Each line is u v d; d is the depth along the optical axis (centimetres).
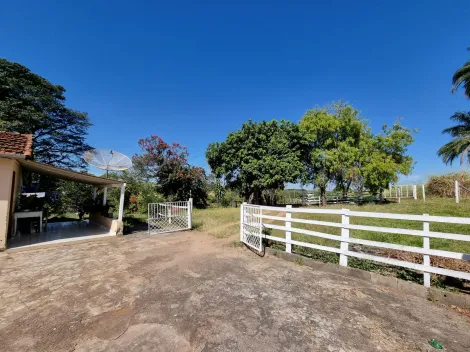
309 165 2019
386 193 2205
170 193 1819
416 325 287
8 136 677
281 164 1673
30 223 875
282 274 462
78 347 250
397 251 538
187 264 528
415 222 796
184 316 309
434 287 367
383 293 376
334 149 1866
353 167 1881
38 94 1481
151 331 277
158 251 644
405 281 382
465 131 1931
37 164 698
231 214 1367
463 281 376
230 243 719
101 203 1158
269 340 259
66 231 910
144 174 1930
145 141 1819
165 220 1050
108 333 274
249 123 1830
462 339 261
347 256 475
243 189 1927
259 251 603
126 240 788
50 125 1596
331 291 383
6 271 486
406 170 1961
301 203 2311
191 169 1856
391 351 242
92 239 772
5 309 332
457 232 636
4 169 631
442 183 1725
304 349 244
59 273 474
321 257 532
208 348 246
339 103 1986
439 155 2041
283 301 349
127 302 350
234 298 360
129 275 461
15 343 258
